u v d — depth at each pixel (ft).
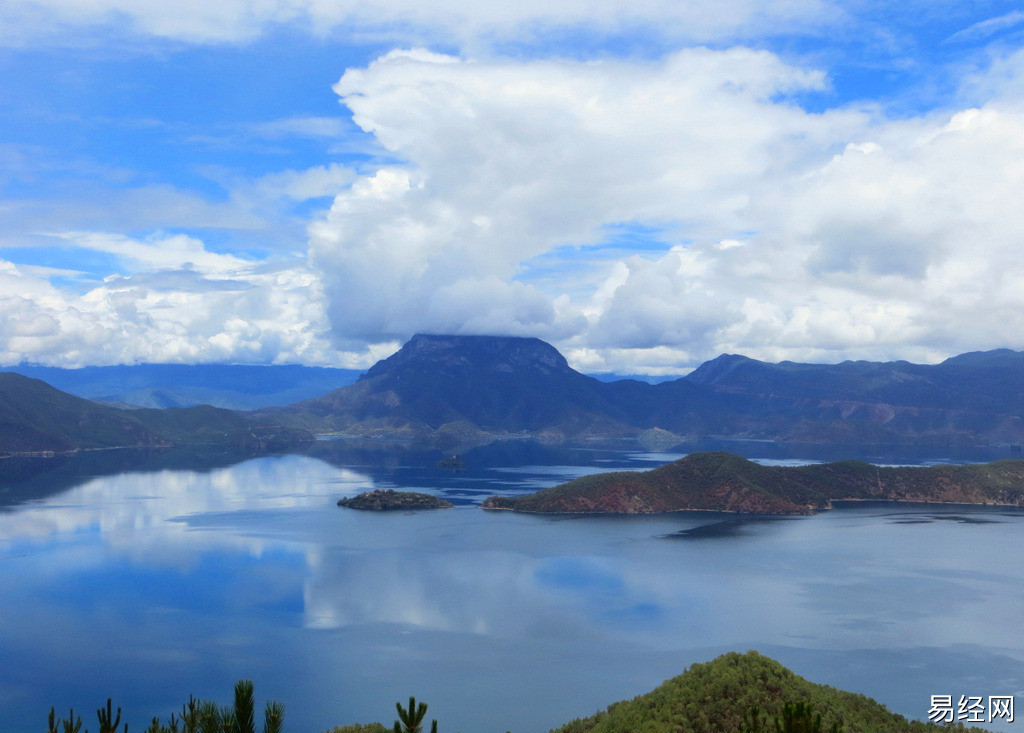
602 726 293.84
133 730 426.10
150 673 518.78
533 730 426.51
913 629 604.90
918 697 465.88
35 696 481.46
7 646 572.51
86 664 535.60
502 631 607.37
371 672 518.37
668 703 289.53
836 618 637.71
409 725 122.93
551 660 540.93
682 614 653.71
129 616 648.38
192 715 140.46
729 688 292.40
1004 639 579.48
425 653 557.33
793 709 138.41
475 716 445.37
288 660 542.57
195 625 623.77
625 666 529.45
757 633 597.52
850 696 318.24
